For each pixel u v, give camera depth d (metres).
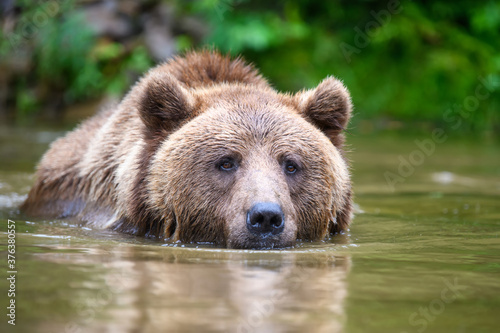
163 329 4.60
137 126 10.33
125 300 5.27
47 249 7.48
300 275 6.29
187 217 9.05
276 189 8.42
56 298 5.32
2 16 30.61
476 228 10.14
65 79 30.73
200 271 6.37
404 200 13.61
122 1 30.89
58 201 11.52
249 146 8.96
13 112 30.44
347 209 10.15
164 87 9.51
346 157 10.48
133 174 9.66
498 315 5.15
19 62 30.45
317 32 30.91
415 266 6.91
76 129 12.74
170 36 30.17
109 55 30.05
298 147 9.13
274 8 30.78
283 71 29.92
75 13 30.02
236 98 9.74
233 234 8.31
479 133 28.30
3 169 16.38
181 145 9.17
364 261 7.18
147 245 8.36
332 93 9.95
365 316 5.03
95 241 8.49
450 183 16.12
